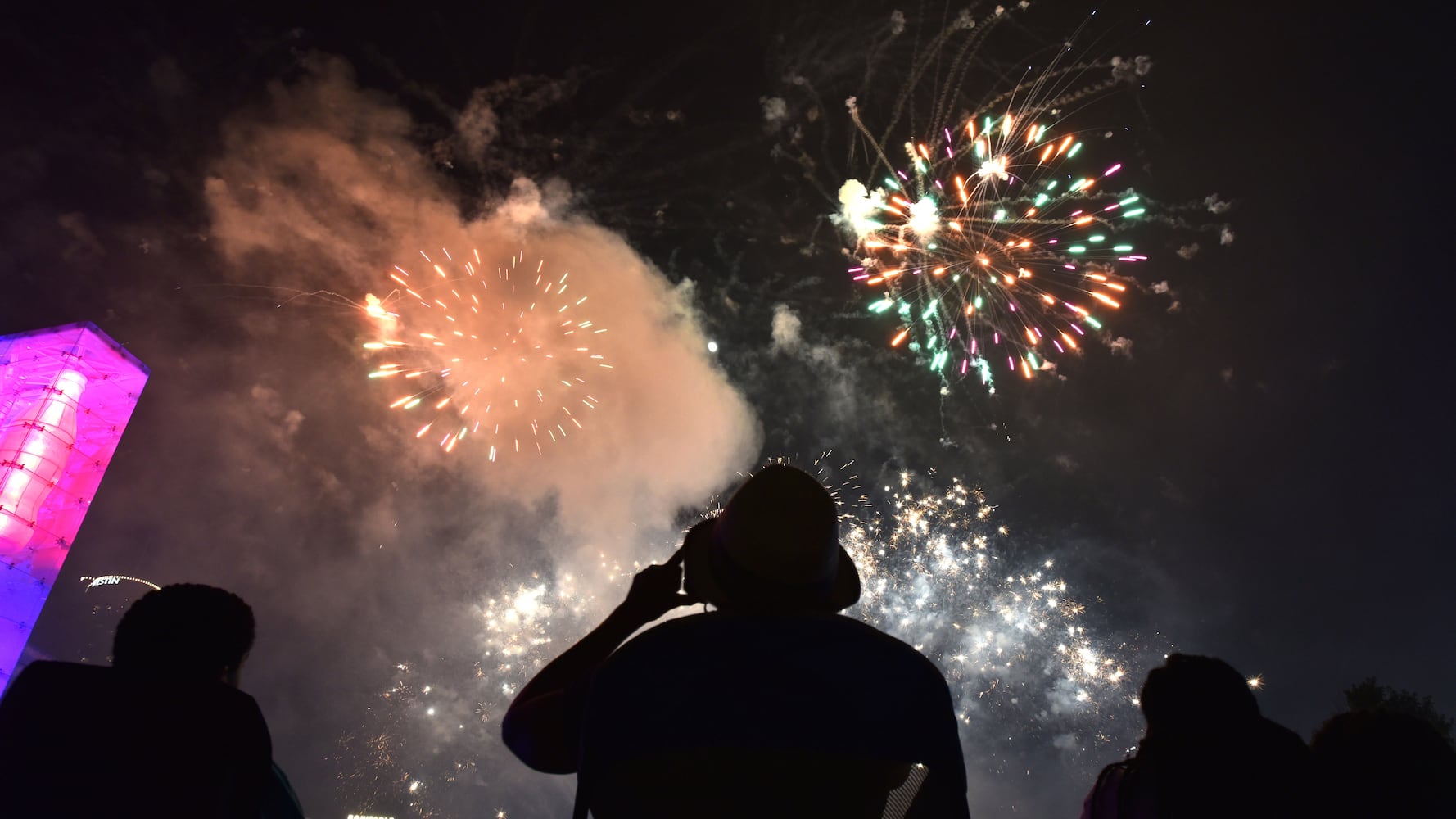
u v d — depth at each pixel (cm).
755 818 151
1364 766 273
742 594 171
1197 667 268
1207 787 240
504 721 187
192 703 234
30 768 219
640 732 154
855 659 162
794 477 181
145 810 216
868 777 157
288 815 241
